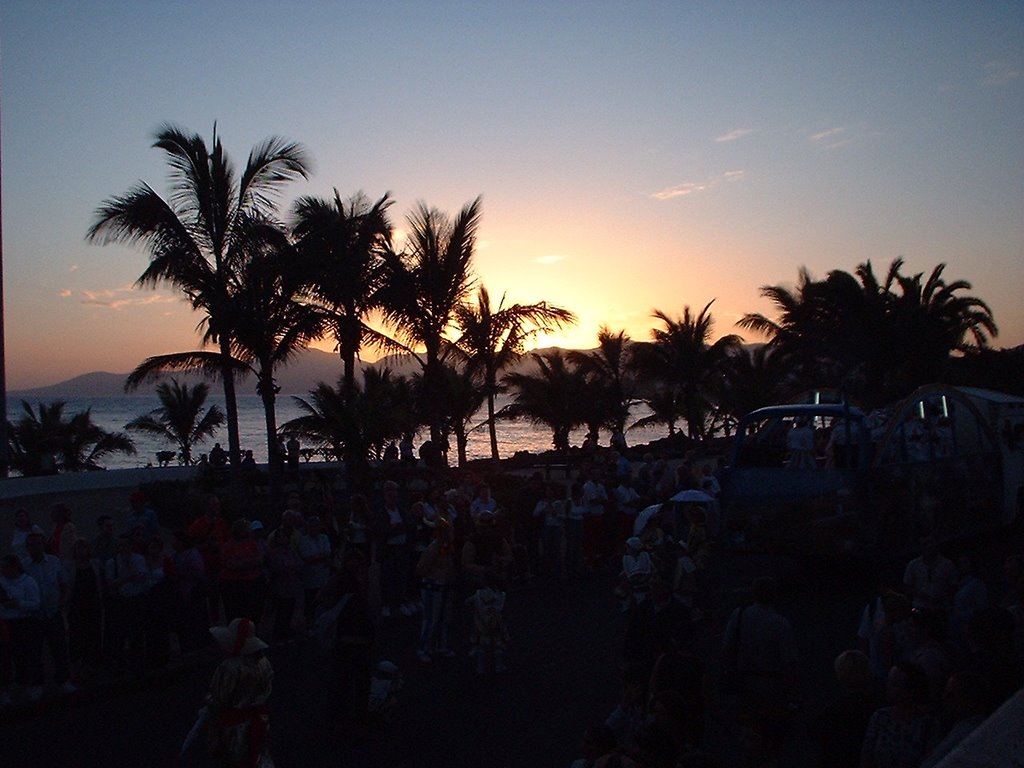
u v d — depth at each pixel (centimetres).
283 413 19938
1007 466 1912
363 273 2656
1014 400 1997
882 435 1502
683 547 1273
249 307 2588
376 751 841
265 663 719
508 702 985
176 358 2658
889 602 774
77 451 4622
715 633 1270
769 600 729
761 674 714
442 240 2809
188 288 2678
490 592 1098
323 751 843
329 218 2625
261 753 704
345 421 2353
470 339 2958
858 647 1168
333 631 873
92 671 1096
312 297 2642
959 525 1688
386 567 1402
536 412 4191
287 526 1288
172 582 1127
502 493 2008
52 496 2756
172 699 1024
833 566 1600
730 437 4656
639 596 1077
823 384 3847
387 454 2578
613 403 4509
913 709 530
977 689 502
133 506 1334
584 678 1071
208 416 5488
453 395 3142
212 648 1223
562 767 794
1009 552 1827
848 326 3775
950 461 1673
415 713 952
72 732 911
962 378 3972
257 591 1206
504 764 805
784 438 1656
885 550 1449
